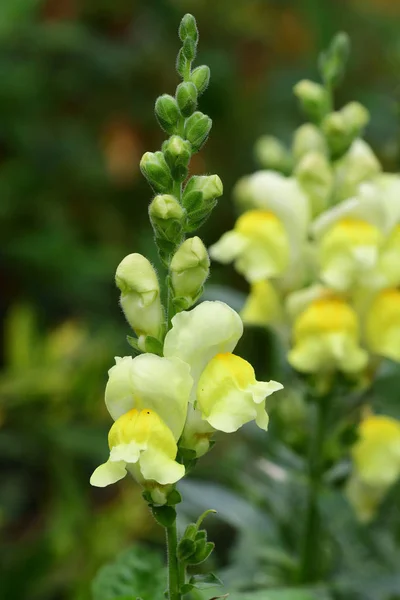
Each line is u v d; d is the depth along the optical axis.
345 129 0.62
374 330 0.61
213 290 0.69
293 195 0.62
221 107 0.97
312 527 0.62
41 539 0.73
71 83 0.94
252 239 0.62
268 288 0.63
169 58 0.96
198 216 0.48
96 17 1.01
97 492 0.84
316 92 0.64
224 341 0.48
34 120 0.91
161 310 0.49
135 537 0.75
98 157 0.95
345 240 0.60
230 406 0.47
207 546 0.47
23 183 0.91
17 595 0.71
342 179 0.63
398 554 0.65
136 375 0.46
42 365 0.82
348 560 0.64
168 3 1.00
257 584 0.63
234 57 1.02
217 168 1.00
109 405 0.47
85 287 0.91
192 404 0.48
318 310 0.60
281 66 1.04
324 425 0.62
